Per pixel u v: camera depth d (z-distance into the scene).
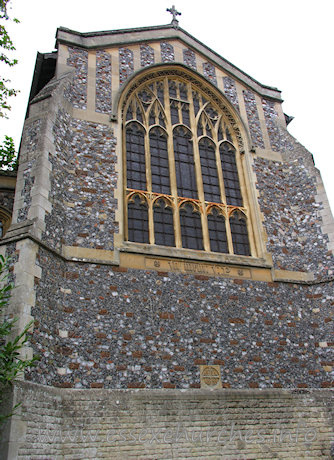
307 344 12.30
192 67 15.83
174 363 10.65
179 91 15.40
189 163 14.16
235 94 16.11
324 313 12.65
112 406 9.57
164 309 11.20
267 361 11.60
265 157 15.20
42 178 10.84
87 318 10.37
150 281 11.45
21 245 9.72
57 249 10.69
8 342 8.09
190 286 11.80
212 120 15.34
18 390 8.18
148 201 12.88
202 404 10.34
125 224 12.21
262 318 12.14
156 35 15.93
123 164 13.08
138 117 14.27
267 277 12.88
